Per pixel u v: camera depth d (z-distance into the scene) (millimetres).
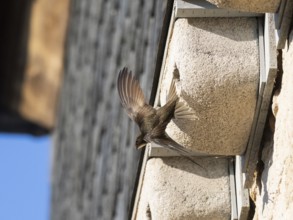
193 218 8844
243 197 8664
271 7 7953
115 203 13906
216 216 8852
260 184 8391
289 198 7559
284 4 7863
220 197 8875
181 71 8336
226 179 8922
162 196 8867
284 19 7883
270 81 8156
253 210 8625
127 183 12773
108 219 14508
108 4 15281
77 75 18703
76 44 19047
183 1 8445
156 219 8867
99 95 15875
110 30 14992
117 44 14266
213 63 8320
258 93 8273
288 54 7875
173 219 8852
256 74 8289
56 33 23328
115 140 14039
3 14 25000
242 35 8430
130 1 13375
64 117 20375
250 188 8602
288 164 7641
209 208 8852
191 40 8406
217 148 8484
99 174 15414
